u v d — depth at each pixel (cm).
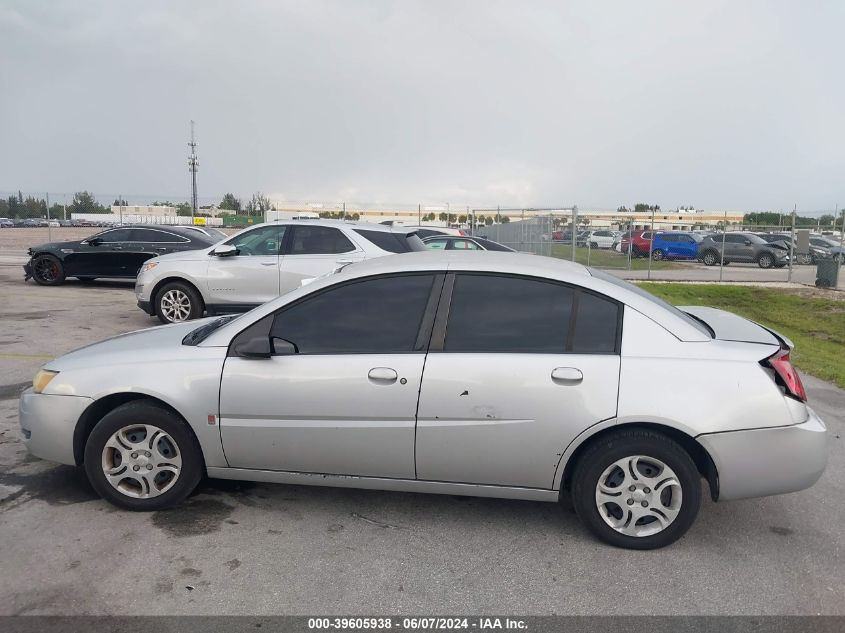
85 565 340
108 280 1720
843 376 846
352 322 387
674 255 3244
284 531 383
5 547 356
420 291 388
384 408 371
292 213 3575
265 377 381
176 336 436
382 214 4291
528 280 384
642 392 354
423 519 403
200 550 359
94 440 396
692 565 355
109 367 402
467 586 329
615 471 367
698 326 392
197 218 4016
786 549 376
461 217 4331
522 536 384
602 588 330
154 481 399
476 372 364
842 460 527
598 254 2838
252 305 985
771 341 385
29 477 449
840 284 2028
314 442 381
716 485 365
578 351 366
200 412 388
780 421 353
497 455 367
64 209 3400
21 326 998
